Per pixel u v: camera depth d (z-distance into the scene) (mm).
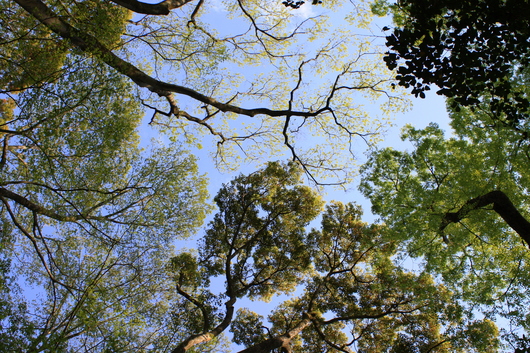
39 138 7180
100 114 7434
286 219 14391
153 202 9805
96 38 8531
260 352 10766
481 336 10586
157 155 9648
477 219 10484
